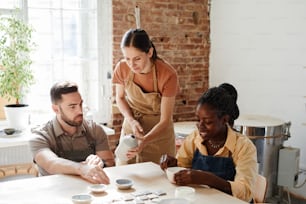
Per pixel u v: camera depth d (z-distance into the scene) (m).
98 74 3.89
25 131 3.26
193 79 4.32
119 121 3.89
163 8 4.00
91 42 3.86
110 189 1.69
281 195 3.54
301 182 3.70
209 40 4.38
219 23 4.27
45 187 1.70
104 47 3.87
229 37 4.21
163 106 2.43
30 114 3.58
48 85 3.72
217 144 1.85
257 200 1.84
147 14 3.92
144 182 1.79
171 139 2.57
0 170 2.85
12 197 1.59
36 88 3.67
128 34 2.23
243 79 4.15
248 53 4.08
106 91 3.92
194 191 1.60
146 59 2.28
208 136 1.75
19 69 3.22
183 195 1.56
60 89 2.07
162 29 4.03
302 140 3.69
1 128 3.42
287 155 3.37
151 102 2.48
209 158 1.85
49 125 2.16
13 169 2.88
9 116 3.25
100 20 3.82
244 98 4.16
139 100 2.51
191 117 4.34
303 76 3.65
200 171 1.74
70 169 1.87
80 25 3.80
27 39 3.34
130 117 2.51
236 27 4.14
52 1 3.66
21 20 3.41
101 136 2.27
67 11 3.73
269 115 3.96
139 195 1.61
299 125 3.71
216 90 1.76
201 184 1.71
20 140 2.97
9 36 3.28
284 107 3.84
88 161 1.93
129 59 2.26
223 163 1.82
